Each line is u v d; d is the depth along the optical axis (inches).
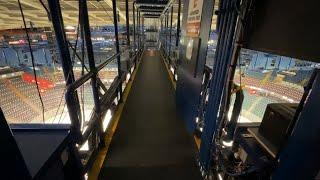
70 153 61.1
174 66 243.1
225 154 66.5
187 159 97.2
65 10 341.4
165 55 427.2
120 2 293.0
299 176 35.3
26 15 382.0
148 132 121.8
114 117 140.9
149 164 92.8
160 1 275.1
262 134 54.9
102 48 498.0
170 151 103.3
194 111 106.7
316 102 32.8
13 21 473.4
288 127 41.3
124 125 130.2
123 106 163.2
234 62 58.9
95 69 85.1
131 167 90.5
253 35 55.1
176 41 224.8
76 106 66.7
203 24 93.4
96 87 88.3
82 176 69.9
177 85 165.2
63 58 66.2
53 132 56.6
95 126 90.8
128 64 220.7
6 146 29.4
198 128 107.2
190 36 119.6
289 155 38.6
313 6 35.2
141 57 472.4
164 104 170.2
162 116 145.6
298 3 38.9
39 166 41.8
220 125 67.1
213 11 80.5
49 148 48.7
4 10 312.2
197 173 88.2
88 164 81.6
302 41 38.0
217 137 70.1
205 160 82.0
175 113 151.7
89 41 81.3
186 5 136.0
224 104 64.4
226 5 68.2
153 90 209.9
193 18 113.4
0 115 28.3
